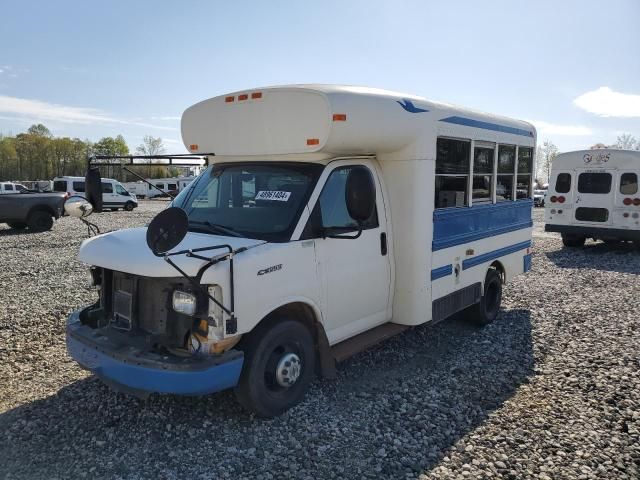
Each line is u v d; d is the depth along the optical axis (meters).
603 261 13.08
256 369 4.08
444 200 5.87
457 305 6.24
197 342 3.84
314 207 4.47
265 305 4.00
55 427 4.12
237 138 4.75
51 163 97.56
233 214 4.64
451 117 5.74
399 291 5.39
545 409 4.61
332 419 4.35
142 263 3.83
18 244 14.92
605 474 3.63
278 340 4.23
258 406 4.14
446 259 5.89
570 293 9.25
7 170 94.00
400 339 6.49
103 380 4.08
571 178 15.11
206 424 4.20
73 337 4.26
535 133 8.11
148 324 4.07
